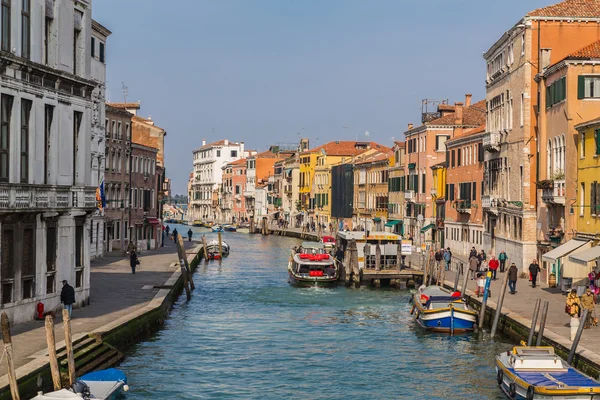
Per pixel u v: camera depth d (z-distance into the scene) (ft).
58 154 93.61
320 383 85.35
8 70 81.71
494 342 103.86
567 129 130.11
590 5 153.99
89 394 67.36
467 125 244.63
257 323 119.96
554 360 76.89
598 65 129.49
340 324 120.06
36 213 87.45
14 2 83.46
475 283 142.31
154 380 83.61
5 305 82.99
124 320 92.73
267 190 511.40
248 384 84.38
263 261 236.63
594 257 106.83
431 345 103.81
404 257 173.68
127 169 226.17
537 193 147.74
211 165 632.38
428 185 246.88
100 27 183.83
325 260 171.94
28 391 63.52
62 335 80.74
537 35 149.69
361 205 333.83
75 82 96.58
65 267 96.58
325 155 391.04
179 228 525.34
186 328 113.29
